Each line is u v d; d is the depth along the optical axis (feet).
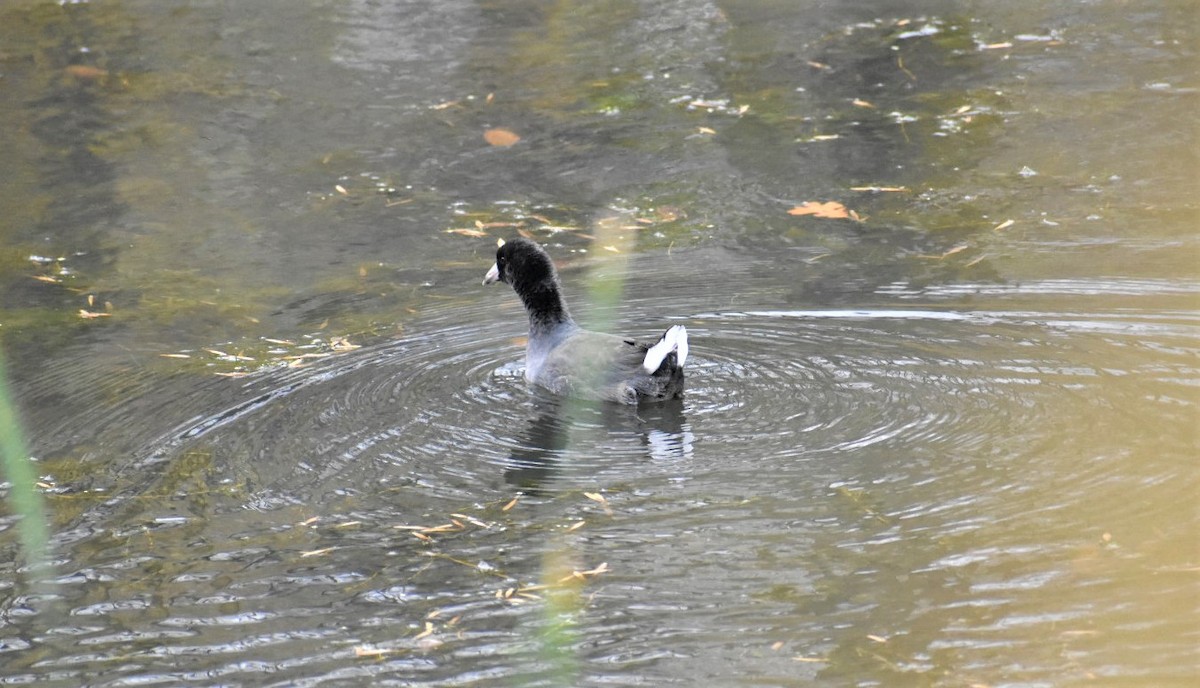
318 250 54.54
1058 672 25.59
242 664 27.58
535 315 42.98
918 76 71.10
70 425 40.16
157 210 59.16
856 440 36.06
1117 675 25.40
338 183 61.46
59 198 60.64
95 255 54.65
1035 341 41.75
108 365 44.34
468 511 33.60
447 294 49.75
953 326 43.45
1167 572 28.76
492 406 40.16
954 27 78.02
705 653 26.94
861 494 33.12
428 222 57.06
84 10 85.81
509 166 62.75
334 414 39.88
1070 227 52.31
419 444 37.70
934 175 58.95
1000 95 67.92
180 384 42.55
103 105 71.20
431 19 83.56
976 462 34.37
